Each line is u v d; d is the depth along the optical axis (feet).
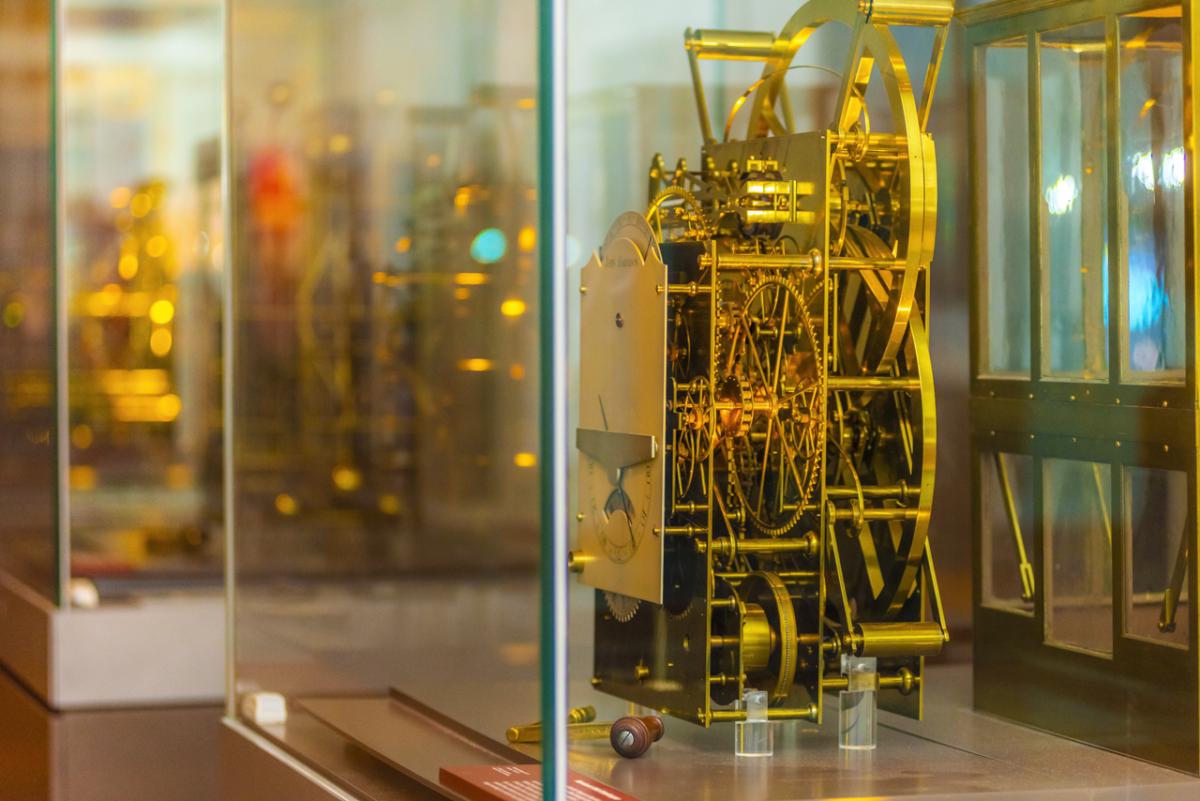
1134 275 12.83
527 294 17.33
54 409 21.62
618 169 13.92
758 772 12.05
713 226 12.96
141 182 22.41
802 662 12.56
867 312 12.84
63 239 21.91
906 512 12.68
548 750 10.62
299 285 18.57
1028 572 13.87
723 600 12.43
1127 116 12.89
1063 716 13.44
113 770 17.53
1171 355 12.52
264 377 18.60
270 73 18.01
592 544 12.91
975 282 14.44
